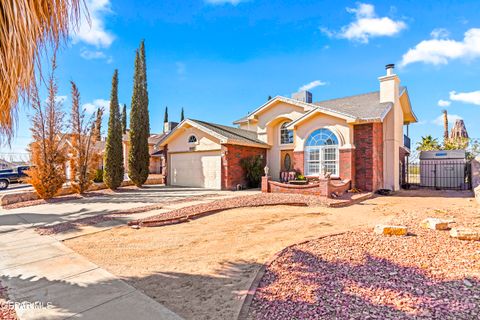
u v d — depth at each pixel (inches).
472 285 145.3
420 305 128.6
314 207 430.6
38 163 553.9
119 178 738.8
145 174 810.2
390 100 660.1
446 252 195.2
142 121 818.2
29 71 101.0
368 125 594.9
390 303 131.8
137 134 805.9
